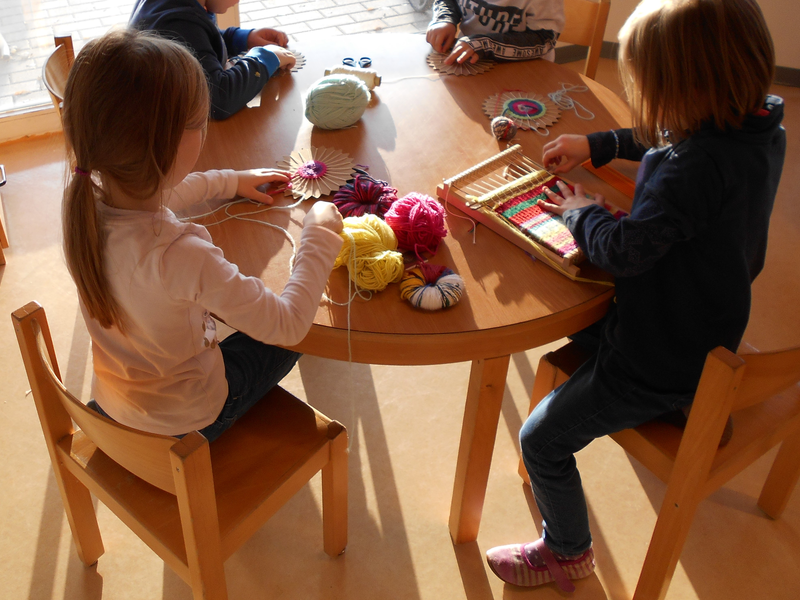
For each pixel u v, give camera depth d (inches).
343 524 54.7
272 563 56.8
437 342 41.3
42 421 45.4
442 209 46.7
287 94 62.5
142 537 43.8
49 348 42.9
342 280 44.2
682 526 46.6
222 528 41.5
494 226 47.9
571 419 47.3
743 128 39.8
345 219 44.0
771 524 61.1
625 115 62.2
